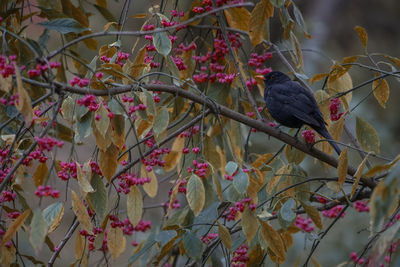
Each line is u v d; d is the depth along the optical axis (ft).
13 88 22.03
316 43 51.11
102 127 20.22
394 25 58.54
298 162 28.32
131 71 24.75
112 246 22.98
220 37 30.12
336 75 26.89
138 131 24.79
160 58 29.71
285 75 32.96
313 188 40.22
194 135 27.66
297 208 27.04
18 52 27.02
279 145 40.57
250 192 22.45
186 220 26.63
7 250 22.45
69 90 20.56
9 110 24.75
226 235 22.91
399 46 57.52
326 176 32.68
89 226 19.76
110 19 29.63
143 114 22.15
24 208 24.66
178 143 28.12
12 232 18.95
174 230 23.59
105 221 22.82
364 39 26.07
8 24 27.50
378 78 25.70
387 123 48.83
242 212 22.41
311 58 49.37
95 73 21.59
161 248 23.63
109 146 21.30
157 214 41.91
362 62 53.83
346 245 38.73
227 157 32.48
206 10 28.73
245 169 21.90
